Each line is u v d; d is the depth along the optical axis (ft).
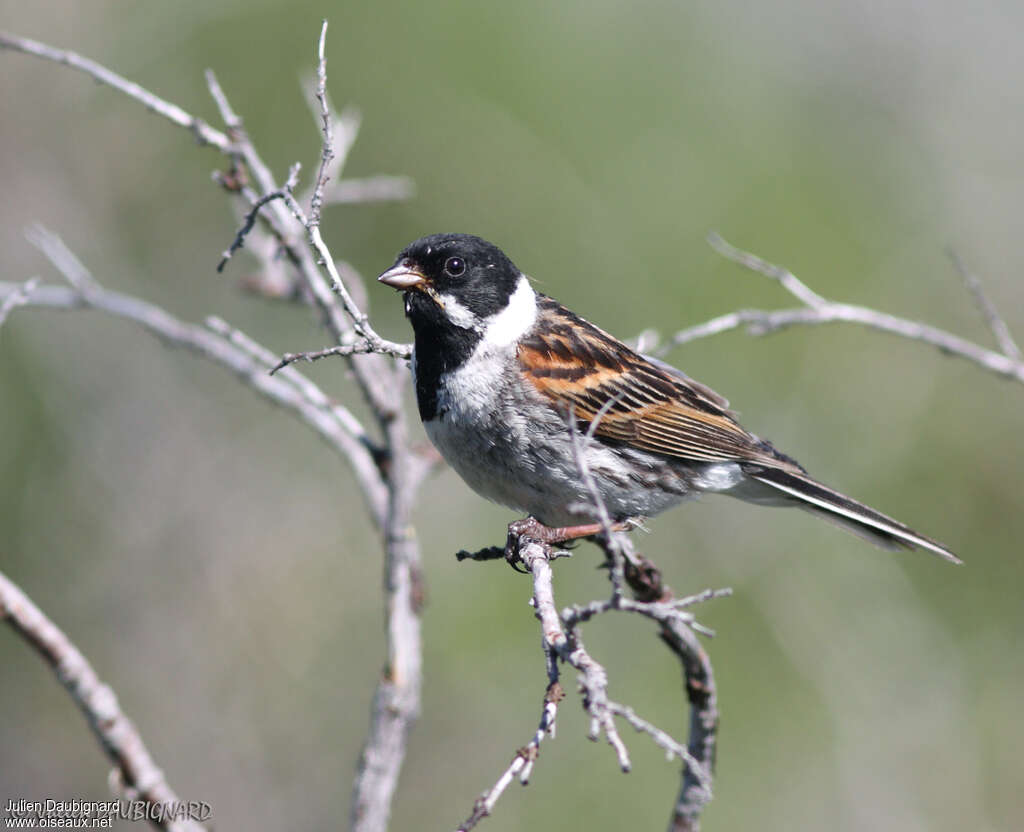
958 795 37.52
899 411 43.34
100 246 44.78
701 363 42.96
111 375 43.55
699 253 44.60
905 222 47.80
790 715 38.09
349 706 40.70
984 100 52.11
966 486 42.91
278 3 44.52
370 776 22.40
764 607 39.19
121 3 45.14
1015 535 42.32
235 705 40.70
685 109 46.62
